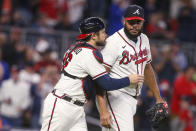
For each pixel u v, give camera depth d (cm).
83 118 1878
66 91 1836
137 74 1841
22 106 3403
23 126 3403
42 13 4153
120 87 1811
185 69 3678
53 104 1842
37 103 3409
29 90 3419
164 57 3869
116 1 3994
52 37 3666
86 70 1814
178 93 3656
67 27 3959
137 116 3322
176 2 4719
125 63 1891
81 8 4203
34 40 3641
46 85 3403
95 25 1828
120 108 1906
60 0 4209
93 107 3388
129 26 1864
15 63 3547
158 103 2028
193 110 3741
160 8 4628
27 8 4300
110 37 1900
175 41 4062
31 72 3472
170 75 3847
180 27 4362
